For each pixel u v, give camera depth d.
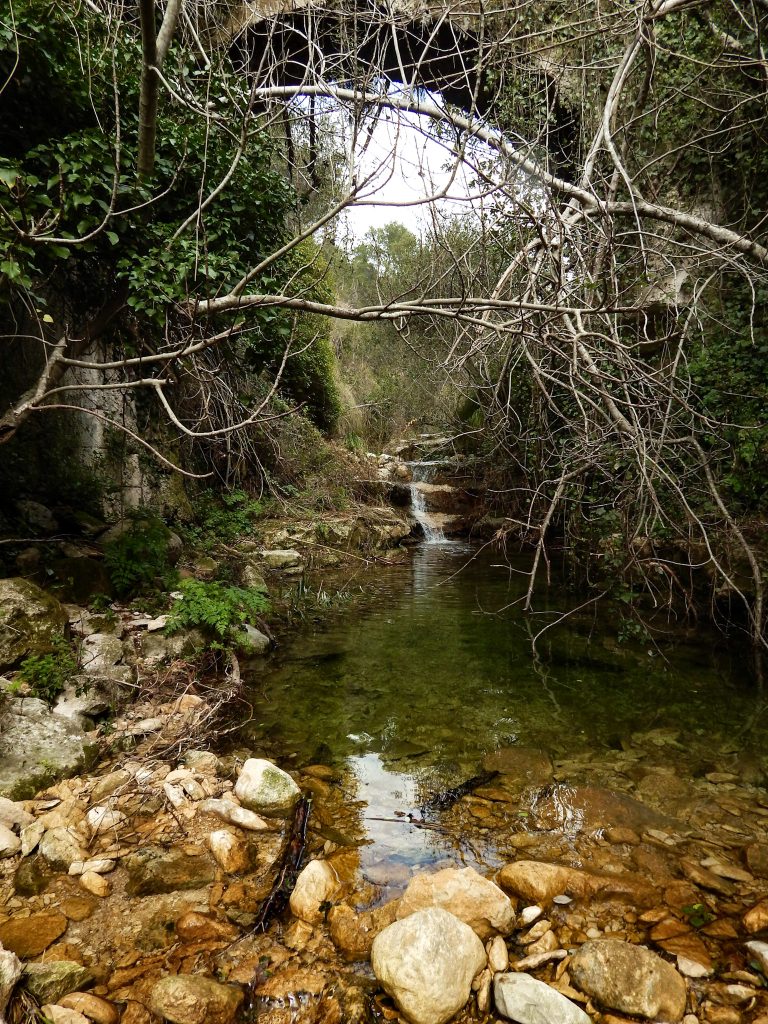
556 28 4.40
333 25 3.57
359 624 5.75
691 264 4.63
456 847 2.30
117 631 3.91
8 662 3.04
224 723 3.45
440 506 13.80
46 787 2.54
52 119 3.71
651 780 2.84
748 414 5.19
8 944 1.73
